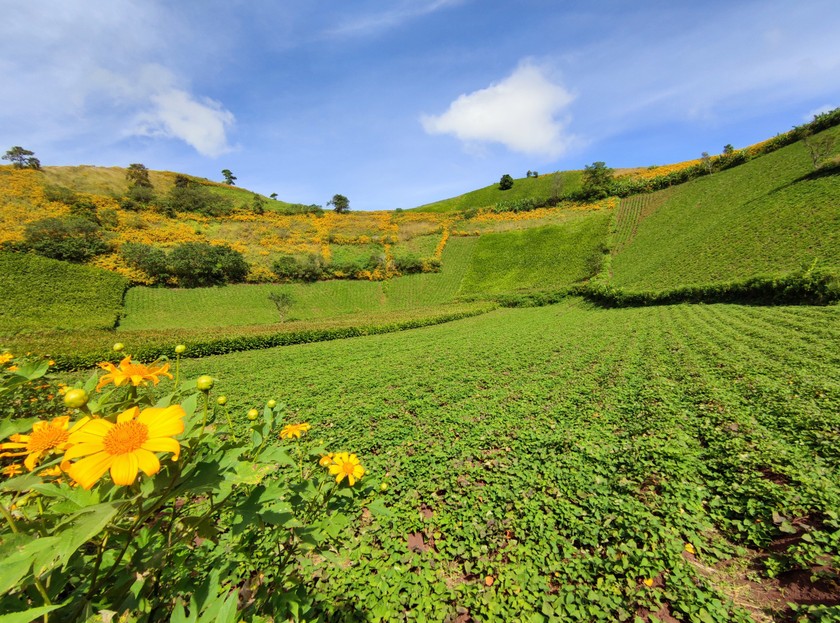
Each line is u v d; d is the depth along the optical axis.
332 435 8.30
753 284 21.39
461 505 5.23
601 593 3.51
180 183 70.75
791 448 5.47
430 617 3.51
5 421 1.35
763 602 3.29
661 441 6.25
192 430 1.35
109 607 1.32
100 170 65.12
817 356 9.87
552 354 15.40
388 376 13.83
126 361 1.50
